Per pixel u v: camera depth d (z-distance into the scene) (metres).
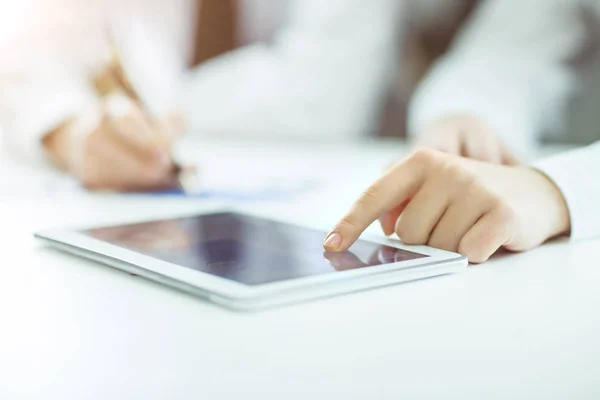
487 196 0.44
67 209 0.68
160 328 0.31
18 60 1.07
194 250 0.43
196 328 0.31
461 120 0.77
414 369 0.26
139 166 0.79
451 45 1.55
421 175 0.45
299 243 0.45
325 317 0.33
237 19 1.78
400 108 1.65
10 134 1.08
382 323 0.32
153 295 0.37
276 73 1.65
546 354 0.28
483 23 1.39
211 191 0.77
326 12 1.64
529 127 1.14
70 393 0.24
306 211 0.64
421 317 0.33
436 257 0.41
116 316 0.33
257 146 1.30
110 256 0.42
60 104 0.99
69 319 0.33
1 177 0.92
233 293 0.34
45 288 0.38
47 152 1.02
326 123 1.64
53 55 1.06
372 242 0.46
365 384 0.24
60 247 0.47
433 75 1.41
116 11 1.30
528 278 0.41
